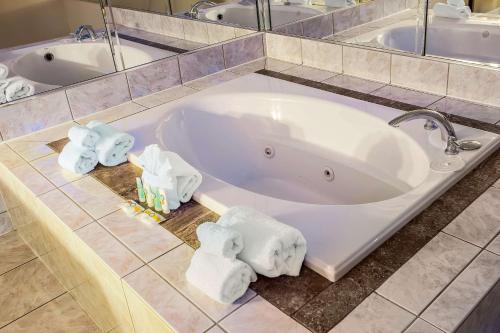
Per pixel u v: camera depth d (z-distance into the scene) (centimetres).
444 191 166
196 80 283
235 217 142
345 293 130
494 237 144
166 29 262
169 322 126
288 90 254
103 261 150
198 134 256
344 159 230
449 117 210
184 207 172
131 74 259
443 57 222
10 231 270
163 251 152
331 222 152
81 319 214
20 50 228
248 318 125
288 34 287
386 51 243
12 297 229
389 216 152
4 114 230
